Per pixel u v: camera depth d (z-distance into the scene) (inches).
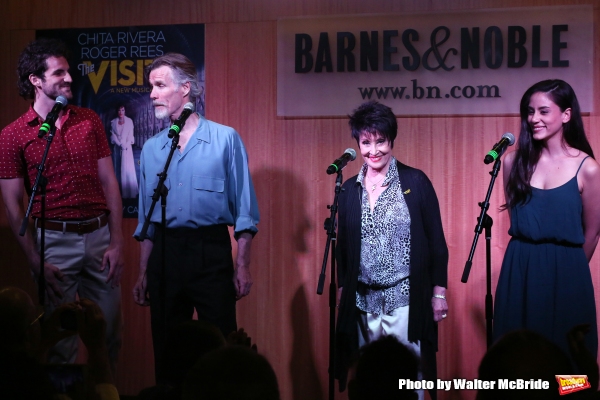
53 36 157.6
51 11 158.1
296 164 149.6
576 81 137.6
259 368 54.9
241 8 151.6
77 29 156.9
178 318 124.5
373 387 64.8
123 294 156.0
